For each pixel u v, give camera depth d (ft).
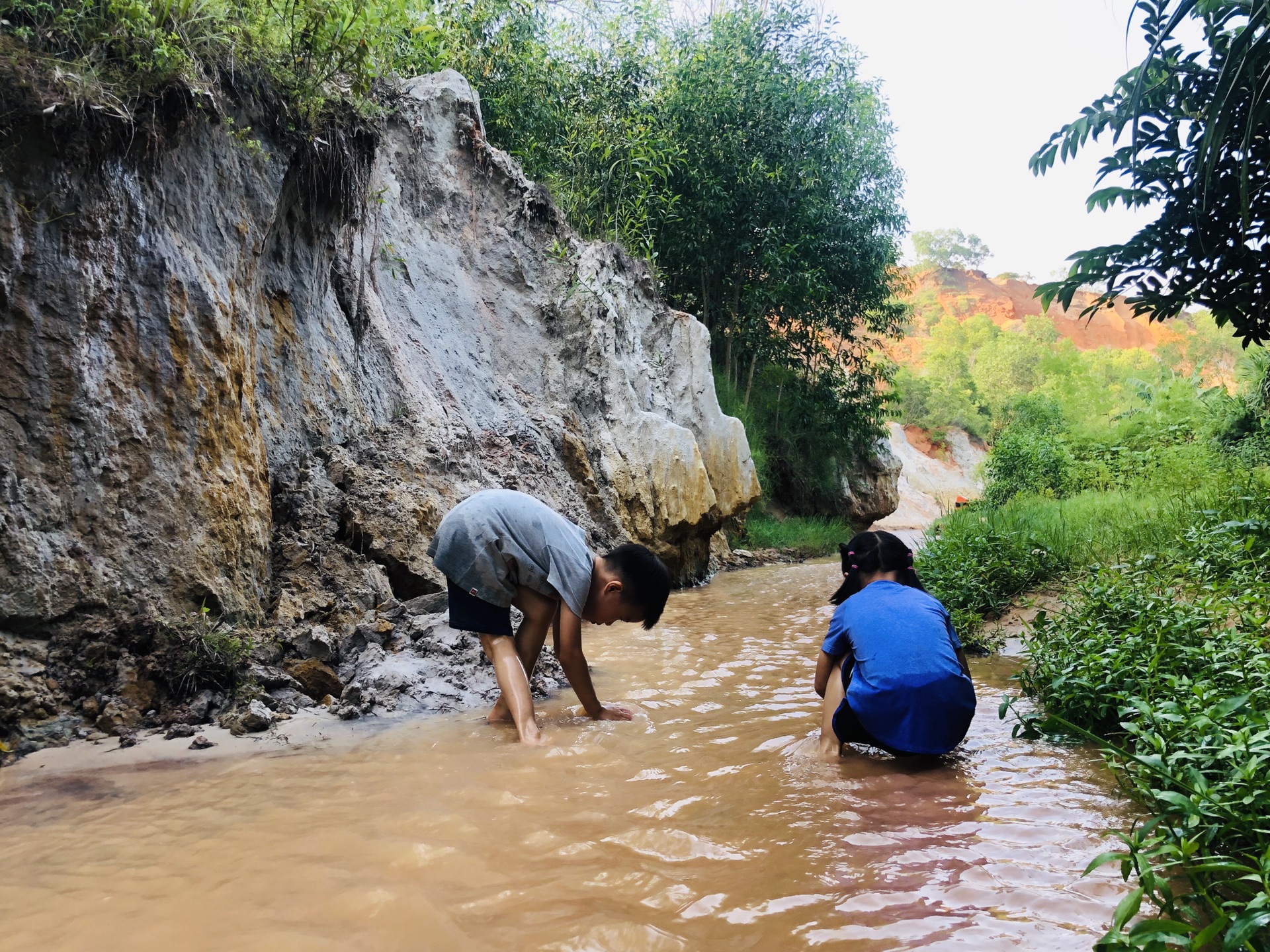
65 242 13.07
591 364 33.17
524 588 13.35
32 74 12.73
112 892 7.06
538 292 33.19
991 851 8.09
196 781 10.07
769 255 57.00
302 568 16.47
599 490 31.30
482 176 32.68
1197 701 9.64
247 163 16.78
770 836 8.48
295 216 19.45
